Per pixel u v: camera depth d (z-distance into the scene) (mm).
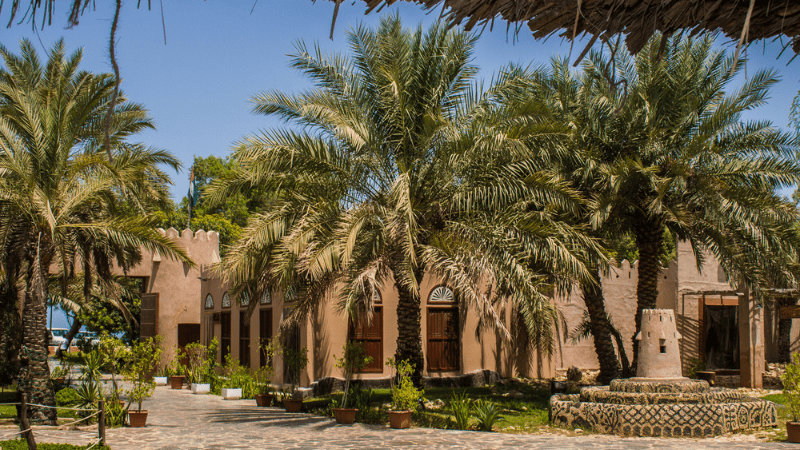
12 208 13828
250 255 14141
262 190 15258
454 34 15062
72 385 21109
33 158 14016
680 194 16859
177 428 13367
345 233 13172
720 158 16859
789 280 17375
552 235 14000
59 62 16562
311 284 15719
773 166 16312
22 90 15242
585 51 2871
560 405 13672
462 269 13078
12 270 16766
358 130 14391
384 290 20234
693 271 24188
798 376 11758
